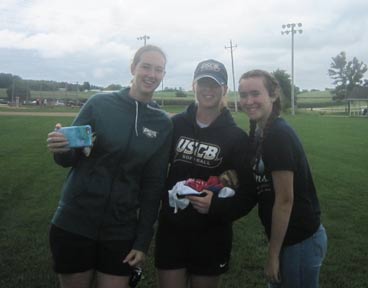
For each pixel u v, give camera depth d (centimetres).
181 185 328
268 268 296
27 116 4069
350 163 1392
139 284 466
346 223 706
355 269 517
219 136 333
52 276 475
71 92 10969
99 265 313
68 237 306
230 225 353
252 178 314
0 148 1598
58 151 298
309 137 2361
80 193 306
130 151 309
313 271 301
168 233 343
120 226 311
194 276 347
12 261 514
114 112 310
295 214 294
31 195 854
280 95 310
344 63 10012
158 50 319
